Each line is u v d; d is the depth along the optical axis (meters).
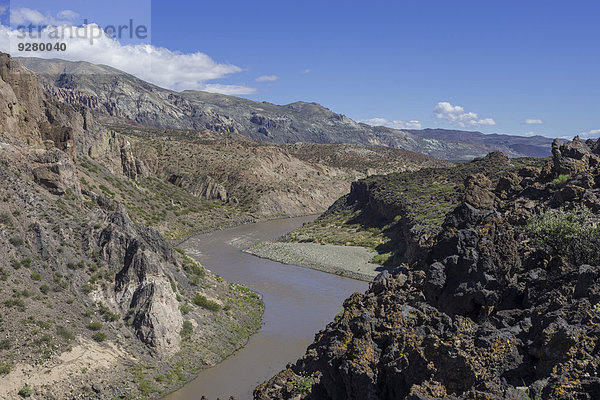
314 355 26.89
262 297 64.81
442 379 16.30
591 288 17.72
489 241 23.22
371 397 18.42
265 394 24.72
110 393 35.47
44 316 38.41
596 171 34.53
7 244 42.06
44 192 53.78
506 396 14.18
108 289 45.00
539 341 16.17
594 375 13.58
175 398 37.44
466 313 22.39
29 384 32.94
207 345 45.19
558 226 23.55
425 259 28.42
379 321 21.95
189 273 57.19
